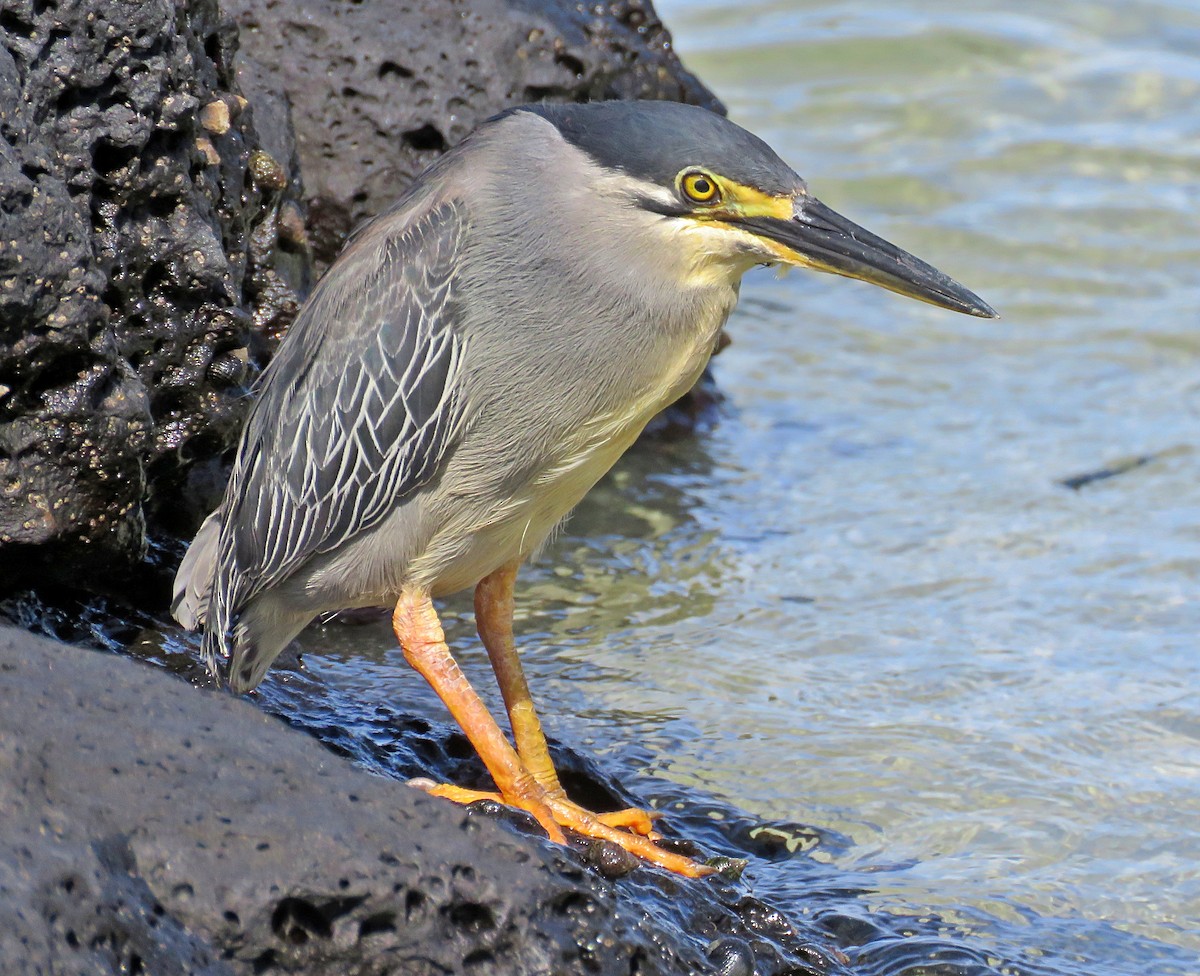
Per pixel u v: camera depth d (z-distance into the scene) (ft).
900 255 29.63
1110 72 84.07
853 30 88.38
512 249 29.45
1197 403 57.26
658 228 29.27
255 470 31.53
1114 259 68.49
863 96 82.79
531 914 23.63
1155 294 66.03
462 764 33.19
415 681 37.81
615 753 36.22
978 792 35.32
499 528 30.94
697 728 37.65
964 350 62.64
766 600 44.57
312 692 35.63
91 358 30.73
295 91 47.52
